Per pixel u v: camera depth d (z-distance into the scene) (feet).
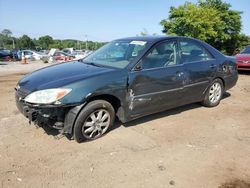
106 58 15.80
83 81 12.45
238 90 26.27
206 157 12.26
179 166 11.43
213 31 98.63
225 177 10.77
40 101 11.82
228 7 116.26
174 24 98.68
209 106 19.39
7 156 11.75
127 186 10.03
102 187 9.93
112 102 14.14
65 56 90.22
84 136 13.00
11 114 16.85
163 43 15.67
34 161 11.44
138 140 13.66
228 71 19.67
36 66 59.82
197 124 16.19
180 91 16.28
